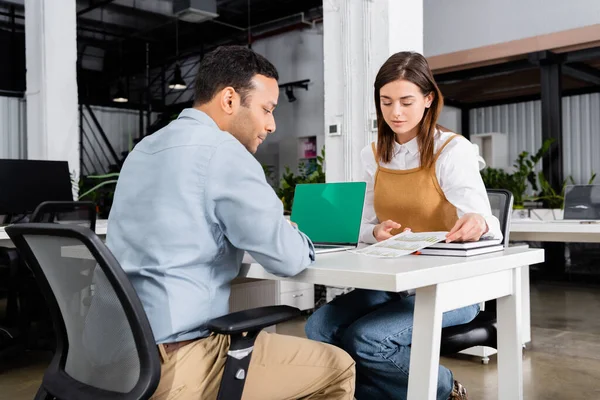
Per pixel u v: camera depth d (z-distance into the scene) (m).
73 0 5.80
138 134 12.83
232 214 1.26
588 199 3.95
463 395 1.86
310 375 1.32
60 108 5.71
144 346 1.05
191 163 1.27
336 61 4.44
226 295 1.34
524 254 1.63
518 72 7.48
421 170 1.94
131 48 11.85
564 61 6.62
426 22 8.20
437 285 1.37
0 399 2.67
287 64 11.36
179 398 1.20
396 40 4.23
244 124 1.40
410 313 1.73
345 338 1.75
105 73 12.22
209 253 1.27
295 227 1.42
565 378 2.83
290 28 11.17
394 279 1.20
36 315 3.41
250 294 3.07
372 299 1.97
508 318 1.72
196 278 1.26
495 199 2.80
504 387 1.74
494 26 7.52
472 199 1.83
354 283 1.28
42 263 1.19
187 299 1.24
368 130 4.25
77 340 1.20
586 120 8.34
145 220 1.27
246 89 1.38
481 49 7.12
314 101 10.95
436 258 1.50
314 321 1.92
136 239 1.28
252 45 11.84
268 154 11.77
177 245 1.24
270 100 1.42
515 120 9.02
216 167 1.26
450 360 3.13
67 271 1.13
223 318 1.17
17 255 3.20
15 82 10.20
